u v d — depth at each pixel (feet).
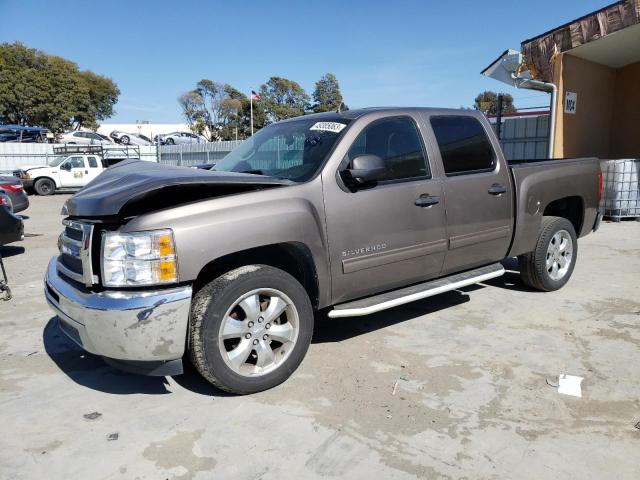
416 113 14.16
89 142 121.70
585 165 18.66
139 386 11.76
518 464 8.72
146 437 9.65
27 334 15.19
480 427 9.84
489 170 15.37
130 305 9.63
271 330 11.21
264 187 11.26
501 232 15.62
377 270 12.80
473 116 15.52
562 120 40.32
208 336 10.36
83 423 10.18
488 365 12.53
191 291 10.04
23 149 91.45
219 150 86.17
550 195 17.11
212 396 11.19
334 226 11.92
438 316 16.02
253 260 11.78
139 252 9.75
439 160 14.12
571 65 40.42
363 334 14.64
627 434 9.57
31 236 34.30
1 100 143.54
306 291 12.51
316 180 11.83
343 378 11.91
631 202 34.40
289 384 11.64
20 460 9.00
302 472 8.57
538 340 14.02
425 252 13.66
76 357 13.50
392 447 9.23
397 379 11.84
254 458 8.96
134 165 13.08
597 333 14.48
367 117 13.08
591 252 25.02
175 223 9.95
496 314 16.12
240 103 167.02
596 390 11.22
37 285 20.92
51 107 147.54
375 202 12.57
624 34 36.01
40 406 10.90
